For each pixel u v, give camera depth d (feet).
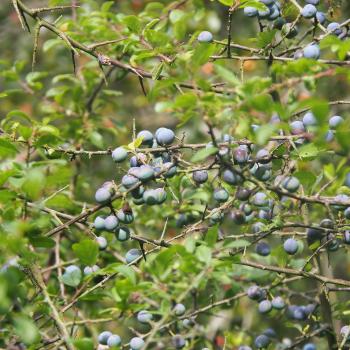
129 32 6.52
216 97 5.38
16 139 6.07
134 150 5.73
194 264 5.42
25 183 5.44
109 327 6.64
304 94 6.84
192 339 6.00
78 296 5.79
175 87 6.31
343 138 5.35
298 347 6.35
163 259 5.43
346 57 6.04
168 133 5.72
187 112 5.39
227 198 5.74
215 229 5.48
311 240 5.90
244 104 5.32
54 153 5.97
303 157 5.71
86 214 5.73
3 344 5.56
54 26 6.21
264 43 5.97
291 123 5.69
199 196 5.73
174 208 6.31
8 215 5.52
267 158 5.64
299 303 6.84
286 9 6.18
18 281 5.46
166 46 6.06
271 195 5.76
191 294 5.97
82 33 6.81
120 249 6.48
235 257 5.54
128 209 5.73
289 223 5.85
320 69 5.55
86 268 5.85
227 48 6.02
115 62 6.21
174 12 6.47
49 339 5.77
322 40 5.57
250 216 5.88
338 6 6.40
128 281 5.46
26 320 5.37
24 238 5.48
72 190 6.88
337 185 6.10
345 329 6.06
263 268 5.80
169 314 5.43
